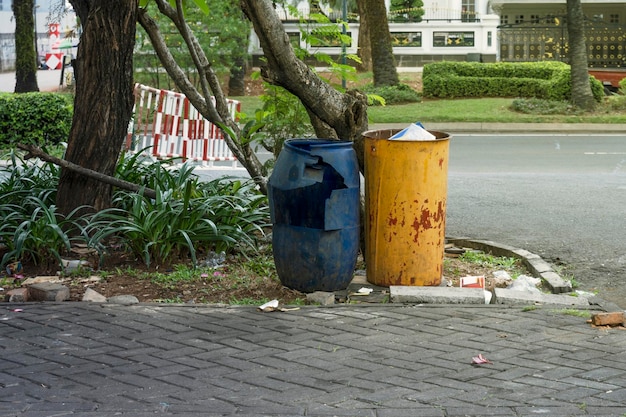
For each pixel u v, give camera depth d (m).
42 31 43.50
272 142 10.00
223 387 5.09
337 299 7.17
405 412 4.70
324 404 4.82
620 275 8.36
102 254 8.14
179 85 9.29
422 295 6.98
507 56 38.06
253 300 7.17
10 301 7.05
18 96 18.48
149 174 9.97
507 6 40.28
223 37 26.58
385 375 5.28
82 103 9.09
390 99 27.06
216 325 6.35
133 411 4.72
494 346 5.83
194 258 7.91
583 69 25.20
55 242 8.11
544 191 13.23
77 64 9.14
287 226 7.20
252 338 6.04
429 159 7.23
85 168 8.95
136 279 7.79
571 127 23.42
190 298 7.27
